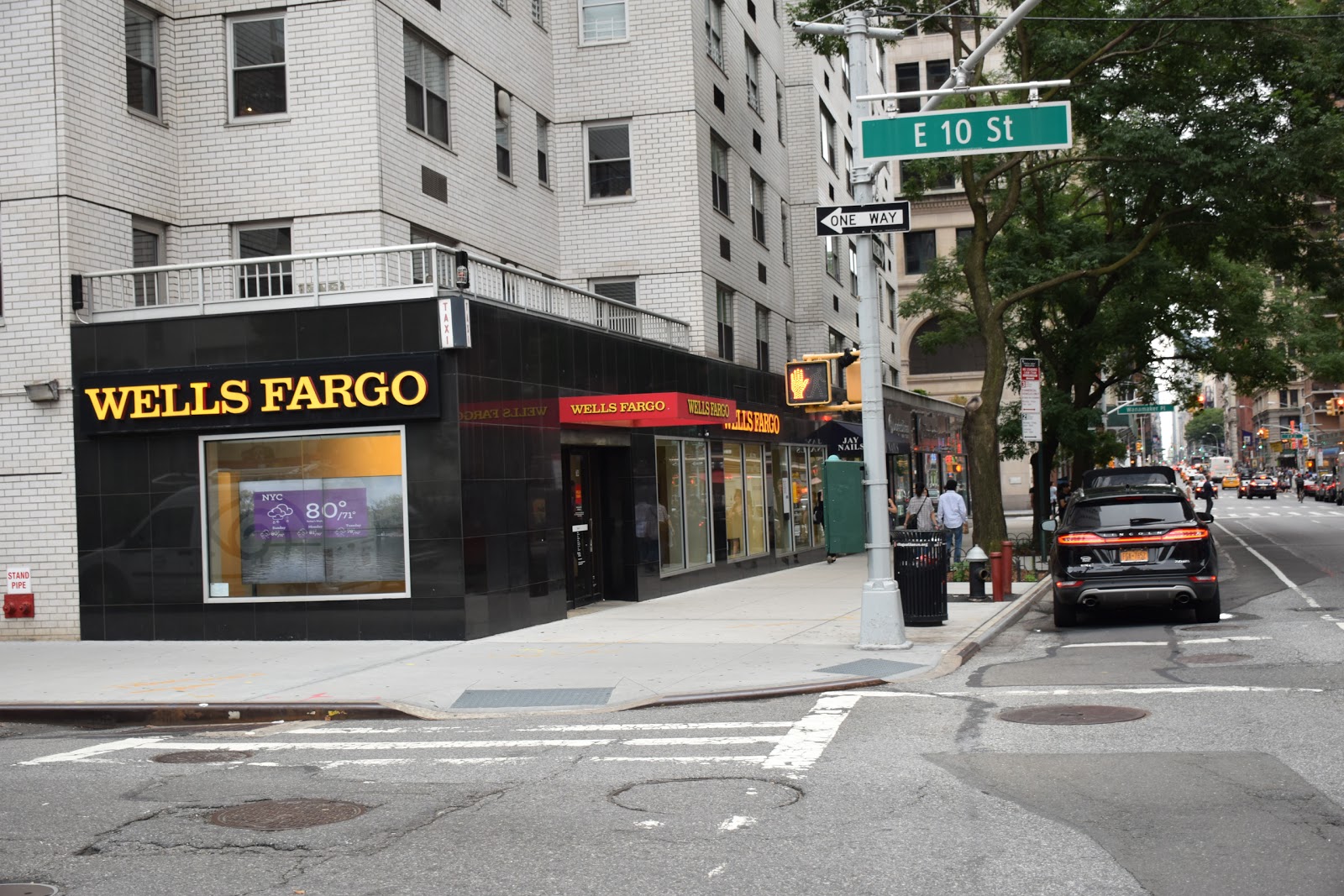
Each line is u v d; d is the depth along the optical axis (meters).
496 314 16.92
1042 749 8.20
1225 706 9.51
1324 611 16.52
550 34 24.56
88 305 16.58
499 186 21.55
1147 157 22.94
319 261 17.62
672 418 18.95
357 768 8.49
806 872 5.70
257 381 16.08
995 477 23.92
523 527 17.42
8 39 16.45
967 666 12.76
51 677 13.43
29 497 16.80
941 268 37.31
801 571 28.41
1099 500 16.03
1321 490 74.50
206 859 6.23
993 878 5.51
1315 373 41.78
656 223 24.42
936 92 13.81
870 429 13.95
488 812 7.04
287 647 15.55
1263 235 25.94
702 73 25.16
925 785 7.29
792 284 33.84
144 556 16.58
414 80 19.03
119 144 17.23
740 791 7.33
